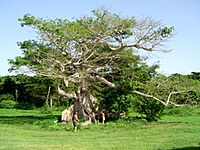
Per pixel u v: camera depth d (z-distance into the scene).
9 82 83.19
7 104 77.31
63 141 25.80
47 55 40.22
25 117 50.59
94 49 40.94
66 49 40.28
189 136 27.89
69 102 65.25
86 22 41.62
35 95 74.44
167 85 41.53
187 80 42.44
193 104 42.06
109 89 42.28
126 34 40.88
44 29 39.12
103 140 26.52
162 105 41.31
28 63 41.06
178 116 50.88
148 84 41.81
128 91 41.66
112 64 42.81
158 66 43.31
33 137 28.19
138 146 23.27
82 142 25.28
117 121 39.47
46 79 52.03
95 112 41.84
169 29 40.53
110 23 40.53
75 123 33.12
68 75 41.28
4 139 25.69
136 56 42.97
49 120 42.34
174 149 21.78
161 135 28.94
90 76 41.88
